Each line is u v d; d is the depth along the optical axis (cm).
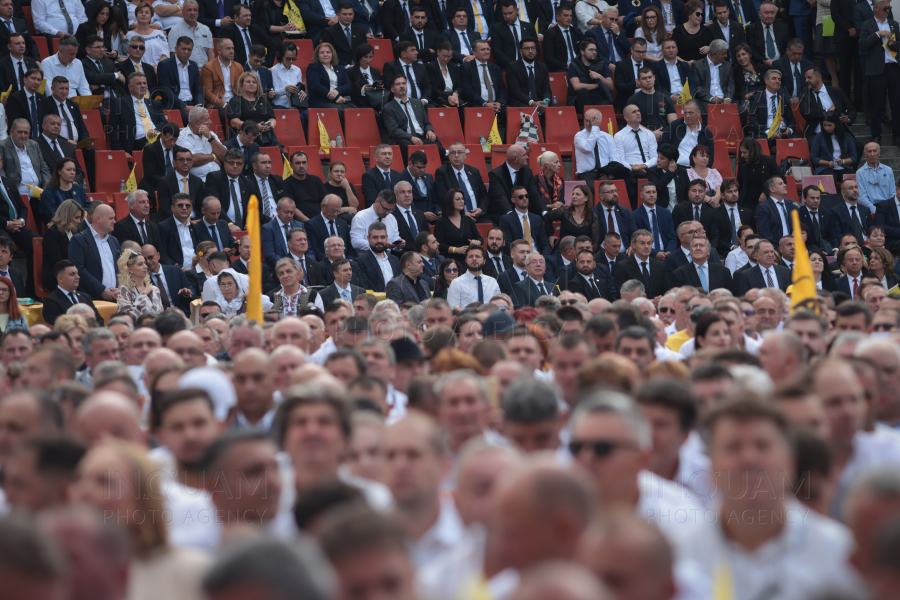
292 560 750
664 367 2053
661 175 5988
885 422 2050
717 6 6806
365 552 874
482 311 3250
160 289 4591
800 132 6681
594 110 6034
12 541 789
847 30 6806
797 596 1271
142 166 5397
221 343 3288
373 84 6112
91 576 989
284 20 6394
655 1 6975
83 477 1235
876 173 6169
